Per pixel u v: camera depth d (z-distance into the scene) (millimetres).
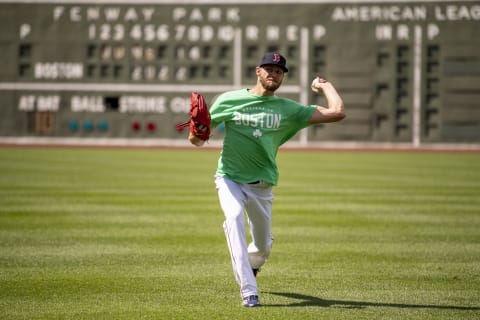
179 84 63938
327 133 63469
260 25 63406
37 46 64562
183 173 38094
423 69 62125
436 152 59375
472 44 61500
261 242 13078
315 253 16938
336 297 12766
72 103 64625
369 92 62656
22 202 25609
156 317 11344
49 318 11297
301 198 27703
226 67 63719
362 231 20172
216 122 12734
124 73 64312
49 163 44156
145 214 23109
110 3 64125
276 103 12594
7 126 65062
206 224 21219
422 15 61938
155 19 63875
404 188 31406
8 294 12812
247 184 12594
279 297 12773
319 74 63188
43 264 15430
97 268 15062
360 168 42750
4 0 64438
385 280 14141
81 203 25531
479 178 36250
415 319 11320
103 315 11461
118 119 64500
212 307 11969
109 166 42312
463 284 13797
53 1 64375
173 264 15539
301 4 63062
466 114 61812
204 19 63781
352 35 62656
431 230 20328
